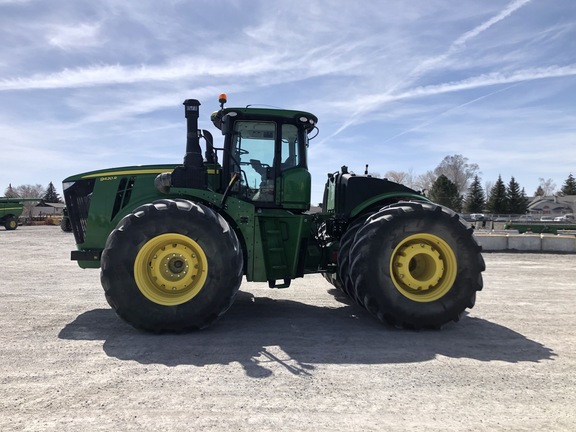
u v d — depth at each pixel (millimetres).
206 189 5012
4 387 2975
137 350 3791
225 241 4348
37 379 3117
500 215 58125
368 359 3621
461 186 72812
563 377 3264
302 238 5297
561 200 89750
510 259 11812
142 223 4281
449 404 2783
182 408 2672
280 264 5156
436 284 4656
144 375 3207
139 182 5344
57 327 4539
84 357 3598
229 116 5379
